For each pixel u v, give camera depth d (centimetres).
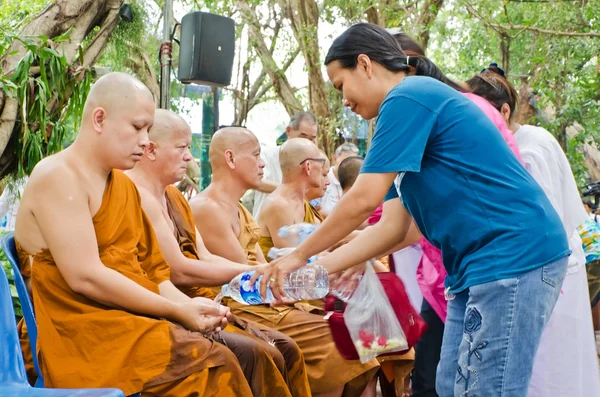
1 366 236
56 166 261
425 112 247
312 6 1168
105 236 269
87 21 614
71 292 262
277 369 312
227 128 394
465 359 244
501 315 238
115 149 267
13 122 520
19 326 289
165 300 270
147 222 297
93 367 255
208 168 816
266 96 1617
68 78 553
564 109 1155
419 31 1135
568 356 368
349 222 258
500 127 343
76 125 564
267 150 645
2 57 550
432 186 250
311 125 598
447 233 250
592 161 1395
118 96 266
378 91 270
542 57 1157
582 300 377
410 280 422
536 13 1204
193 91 1067
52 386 258
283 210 425
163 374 256
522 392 240
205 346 265
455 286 254
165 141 338
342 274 343
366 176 254
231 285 320
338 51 272
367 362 373
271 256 379
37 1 921
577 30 1148
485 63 1372
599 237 600
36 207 257
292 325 379
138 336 256
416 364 373
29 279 272
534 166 367
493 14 1293
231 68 691
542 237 243
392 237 287
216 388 263
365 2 1142
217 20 673
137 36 708
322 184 455
